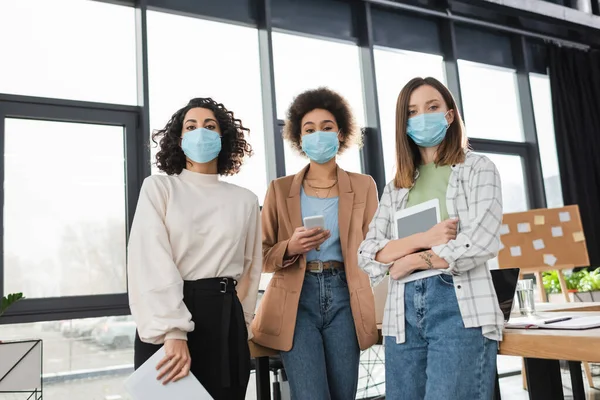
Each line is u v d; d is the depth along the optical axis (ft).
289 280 6.08
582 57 17.95
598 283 13.74
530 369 4.75
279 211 6.52
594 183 17.02
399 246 4.79
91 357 10.41
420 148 5.28
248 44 13.16
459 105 15.53
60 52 11.05
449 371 4.36
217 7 12.78
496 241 4.45
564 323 4.60
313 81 13.89
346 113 6.93
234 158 6.31
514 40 17.40
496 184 4.63
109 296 10.69
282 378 9.45
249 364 5.35
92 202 10.92
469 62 16.60
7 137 10.35
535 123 16.97
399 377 4.83
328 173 6.72
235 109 12.67
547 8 16.55
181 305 4.93
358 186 6.64
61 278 10.41
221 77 12.64
